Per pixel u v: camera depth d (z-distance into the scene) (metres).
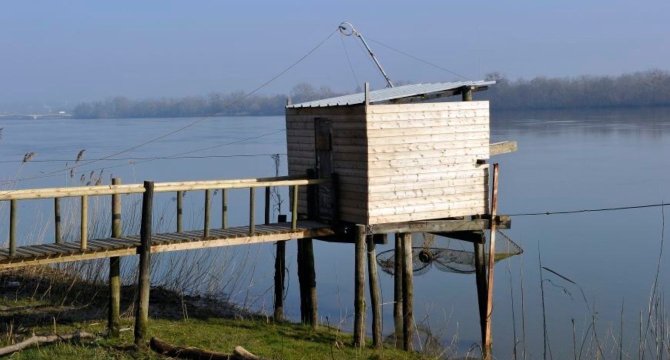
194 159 53.06
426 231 15.90
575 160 53.25
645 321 20.00
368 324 19.34
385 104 15.59
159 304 17.56
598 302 22.05
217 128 83.88
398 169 15.53
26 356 12.06
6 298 16.45
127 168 46.03
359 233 15.03
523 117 103.56
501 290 23.69
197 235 14.16
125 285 18.58
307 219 16.78
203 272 20.41
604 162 51.81
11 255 12.25
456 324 19.56
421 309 21.12
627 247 29.48
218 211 35.34
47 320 14.95
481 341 17.62
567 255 28.31
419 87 17.19
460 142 16.34
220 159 53.41
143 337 13.05
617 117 99.31
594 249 29.25
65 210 21.97
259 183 14.78
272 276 24.05
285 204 35.94
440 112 16.03
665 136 67.50
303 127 17.00
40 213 29.45
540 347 17.94
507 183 44.28
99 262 18.64
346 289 23.58
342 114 15.72
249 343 14.46
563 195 40.06
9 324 14.51
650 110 117.00
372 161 15.20
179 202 14.48
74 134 73.62
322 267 27.09
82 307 16.16
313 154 16.70
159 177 42.34
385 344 16.50
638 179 44.28
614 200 38.34
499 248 19.77
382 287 23.69
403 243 15.91
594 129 76.44
